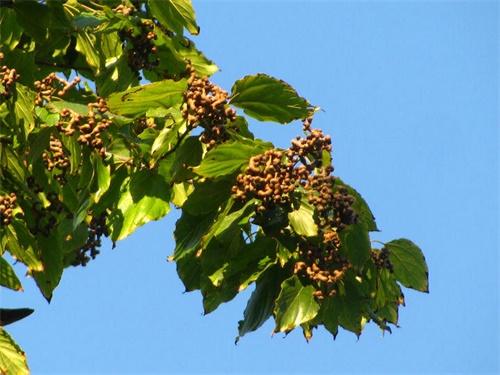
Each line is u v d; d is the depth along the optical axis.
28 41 17.42
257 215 15.15
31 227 16.06
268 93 15.72
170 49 17.73
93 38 17.53
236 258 15.46
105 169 15.52
